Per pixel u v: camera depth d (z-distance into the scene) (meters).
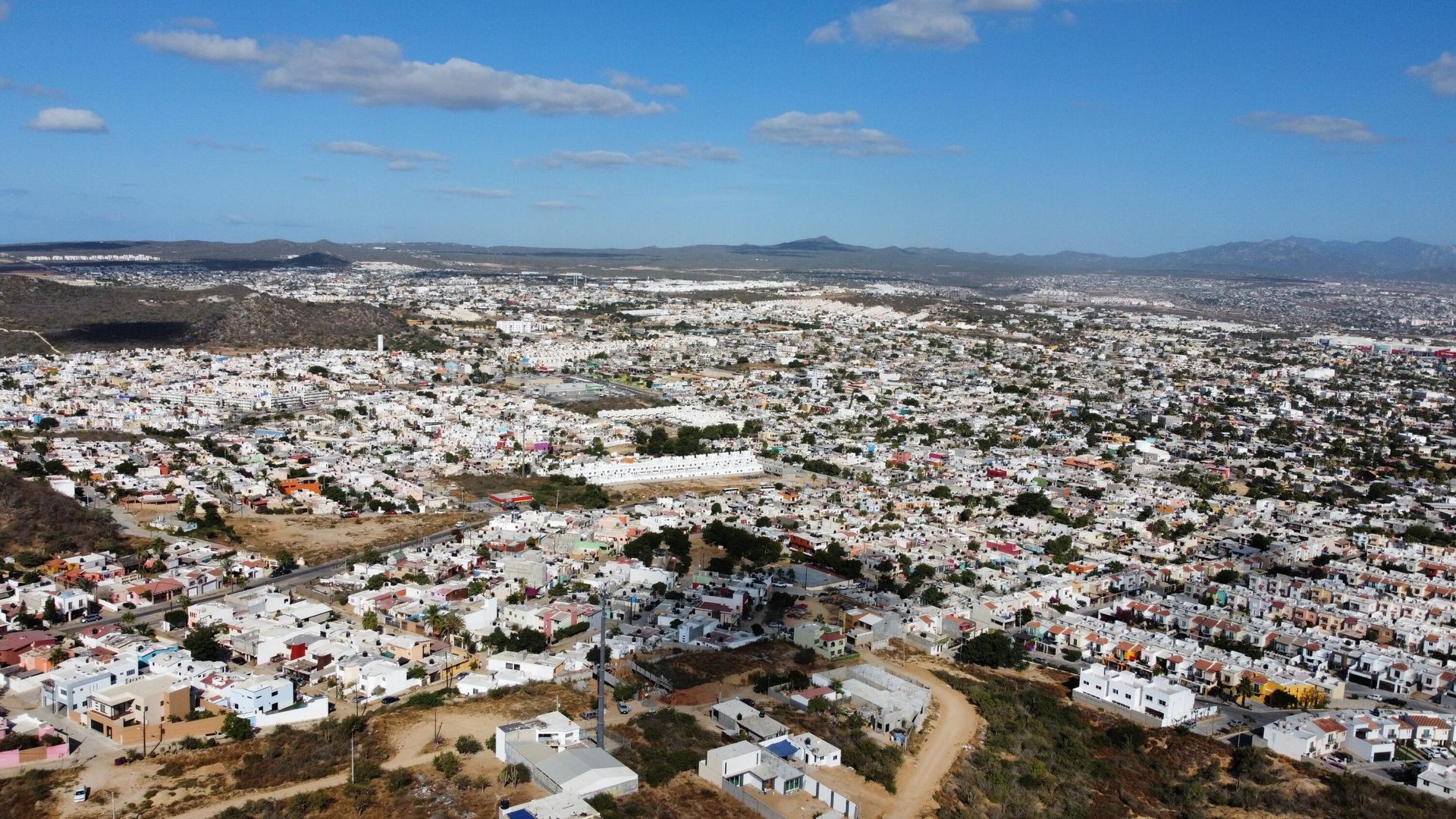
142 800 182.25
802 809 184.50
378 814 174.62
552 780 181.00
